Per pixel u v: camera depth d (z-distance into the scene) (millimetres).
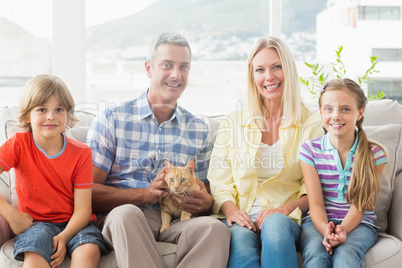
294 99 1920
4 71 2920
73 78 2756
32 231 1545
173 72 1950
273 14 2902
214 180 1946
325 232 1598
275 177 1860
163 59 1941
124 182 1935
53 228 1636
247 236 1626
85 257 1505
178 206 1876
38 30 2922
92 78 3082
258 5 3062
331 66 3109
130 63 3090
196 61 3129
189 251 1604
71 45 2742
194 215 1935
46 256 1485
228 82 3148
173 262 1645
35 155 1710
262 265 1532
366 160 1718
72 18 2730
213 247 1566
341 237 1554
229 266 1577
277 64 1923
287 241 1527
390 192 1853
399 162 1983
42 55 2938
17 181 1714
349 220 1658
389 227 1845
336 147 1797
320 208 1722
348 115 1749
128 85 3107
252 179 1893
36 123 1684
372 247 1629
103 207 1875
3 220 1666
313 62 3102
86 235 1604
